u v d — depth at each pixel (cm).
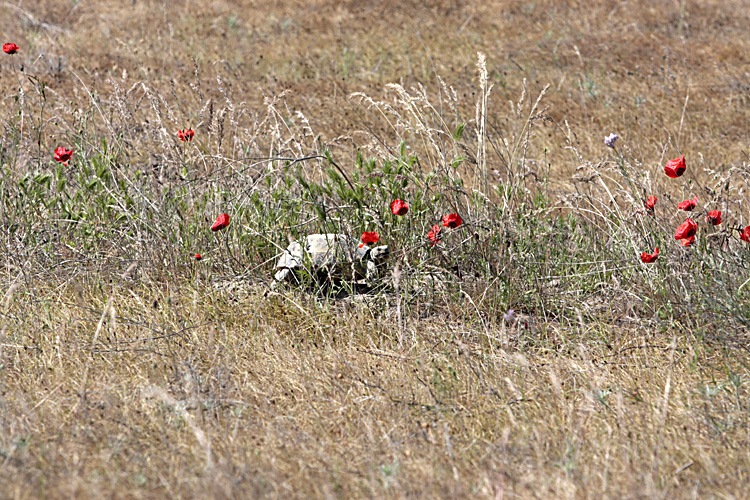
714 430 745
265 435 741
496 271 1049
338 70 2236
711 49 2325
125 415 764
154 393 787
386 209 1103
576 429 750
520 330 961
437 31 2583
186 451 711
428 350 911
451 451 710
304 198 1139
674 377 851
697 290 970
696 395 812
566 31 2505
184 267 1099
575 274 1041
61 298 1017
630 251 1046
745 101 1914
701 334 907
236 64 2245
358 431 757
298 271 1034
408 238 1084
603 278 1048
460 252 1080
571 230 1141
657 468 682
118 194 1148
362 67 2261
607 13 2684
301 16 2761
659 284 993
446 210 1134
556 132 1728
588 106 1923
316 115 1856
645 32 2497
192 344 912
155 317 976
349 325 962
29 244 1119
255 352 906
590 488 658
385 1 2872
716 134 1728
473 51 2372
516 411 789
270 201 1167
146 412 773
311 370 865
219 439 726
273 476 662
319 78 2159
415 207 1069
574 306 1012
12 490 628
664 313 961
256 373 863
